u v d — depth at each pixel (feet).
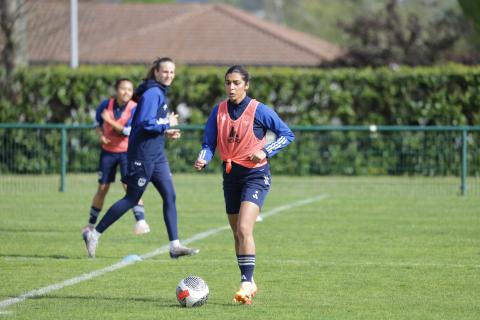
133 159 106.63
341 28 339.16
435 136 214.90
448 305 84.38
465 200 184.75
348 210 166.40
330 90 244.42
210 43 397.19
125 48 393.70
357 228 141.38
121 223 148.66
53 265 106.52
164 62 107.04
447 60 326.85
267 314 80.02
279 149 83.61
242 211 82.94
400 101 243.19
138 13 429.79
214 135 85.56
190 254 107.86
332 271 102.94
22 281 96.22
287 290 91.71
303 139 225.97
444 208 170.19
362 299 87.20
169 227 108.17
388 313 80.69
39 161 216.54
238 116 84.12
